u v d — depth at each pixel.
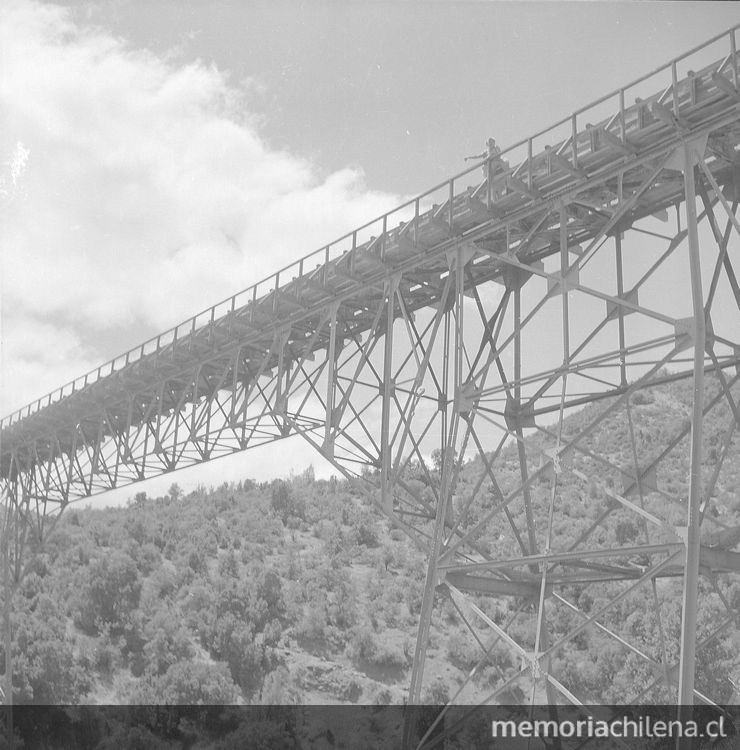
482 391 18.83
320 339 27.48
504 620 58.50
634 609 54.00
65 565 72.62
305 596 67.00
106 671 58.31
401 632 61.09
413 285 23.48
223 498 92.50
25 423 38.91
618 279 18.81
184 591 69.06
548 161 17.86
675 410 75.69
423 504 21.55
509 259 18.66
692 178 15.68
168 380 31.12
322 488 95.44
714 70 15.85
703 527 55.34
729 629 48.62
